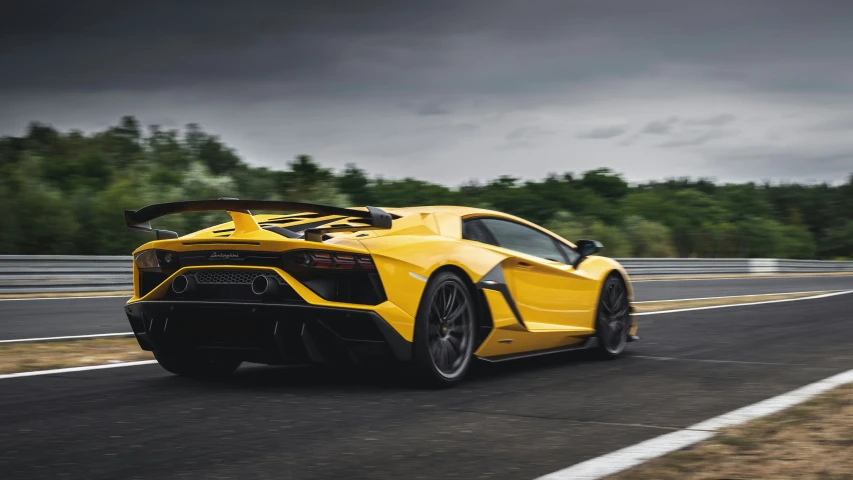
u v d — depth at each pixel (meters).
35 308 9.80
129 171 24.81
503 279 4.64
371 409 3.67
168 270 4.22
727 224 35.81
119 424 3.32
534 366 5.21
